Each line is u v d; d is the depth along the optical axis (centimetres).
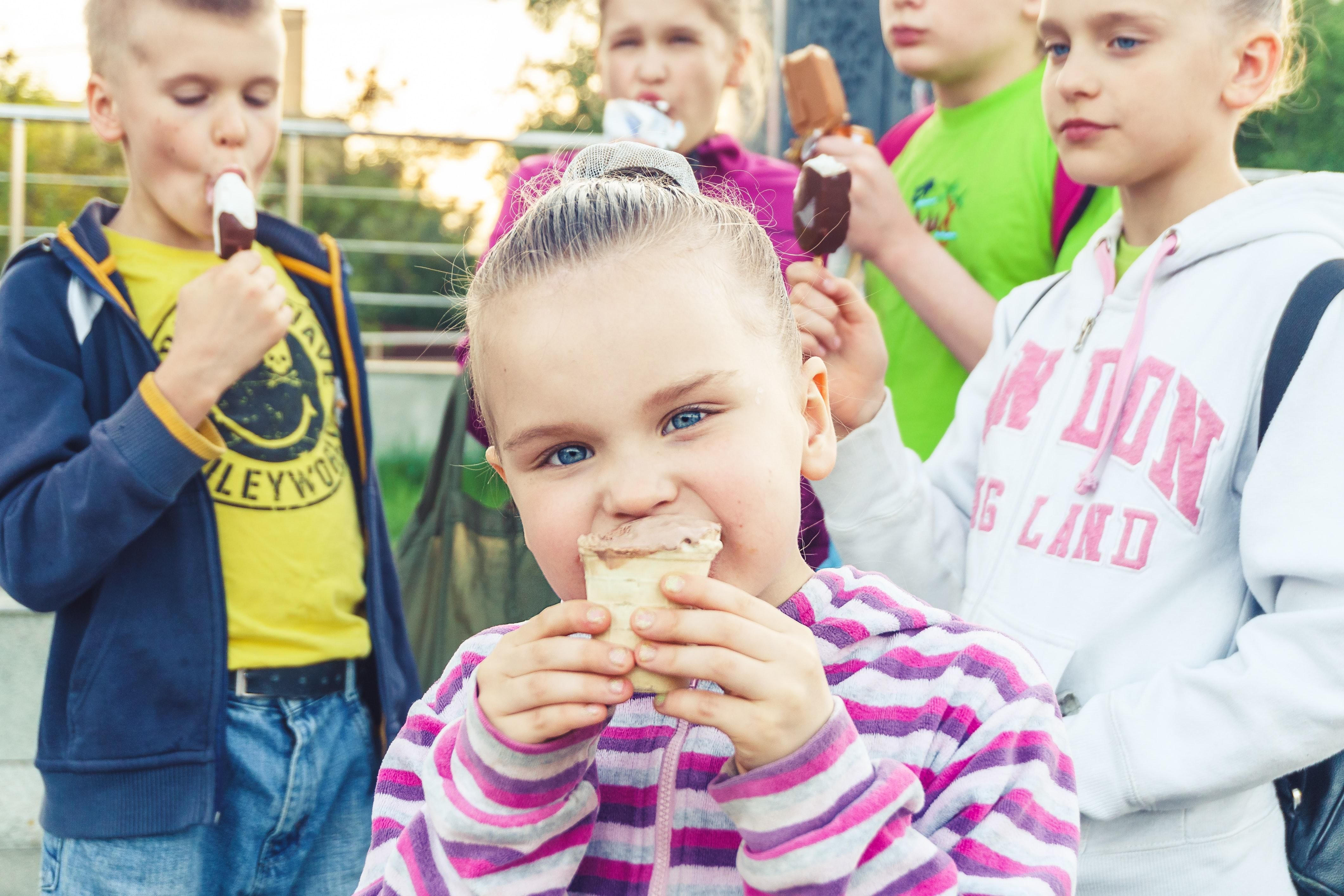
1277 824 185
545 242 129
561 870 126
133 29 243
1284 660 165
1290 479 169
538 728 116
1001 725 136
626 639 116
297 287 279
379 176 1556
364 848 263
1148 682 176
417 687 280
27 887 346
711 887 131
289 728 245
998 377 225
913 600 151
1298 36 222
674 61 315
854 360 225
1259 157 1232
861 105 500
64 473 218
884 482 221
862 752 117
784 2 504
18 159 587
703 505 122
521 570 300
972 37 286
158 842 227
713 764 136
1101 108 196
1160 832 175
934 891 116
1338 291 173
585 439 124
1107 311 204
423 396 673
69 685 230
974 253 285
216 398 224
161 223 259
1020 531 200
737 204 171
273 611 248
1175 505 181
